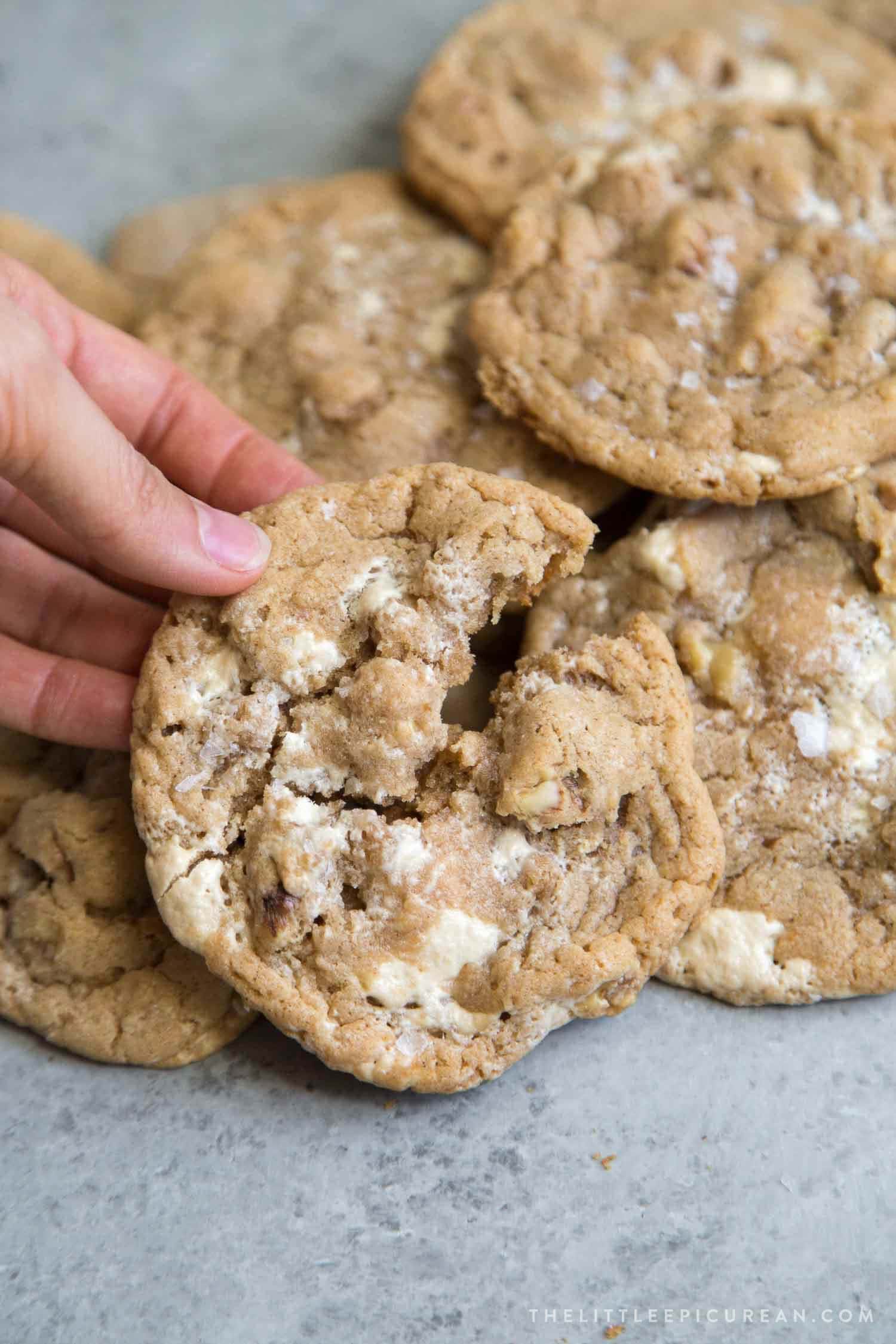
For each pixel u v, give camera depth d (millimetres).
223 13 489
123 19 490
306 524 331
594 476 362
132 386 367
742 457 341
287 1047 347
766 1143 333
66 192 477
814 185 369
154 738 325
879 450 342
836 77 417
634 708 328
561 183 379
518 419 362
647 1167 331
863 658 343
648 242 367
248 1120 338
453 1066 322
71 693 348
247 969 319
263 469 361
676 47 414
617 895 325
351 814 323
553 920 322
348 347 379
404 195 420
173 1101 341
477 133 411
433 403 371
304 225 410
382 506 330
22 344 303
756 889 343
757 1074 340
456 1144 334
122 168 479
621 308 360
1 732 370
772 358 348
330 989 321
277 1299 320
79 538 323
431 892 319
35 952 347
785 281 354
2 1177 333
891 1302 317
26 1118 339
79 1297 321
